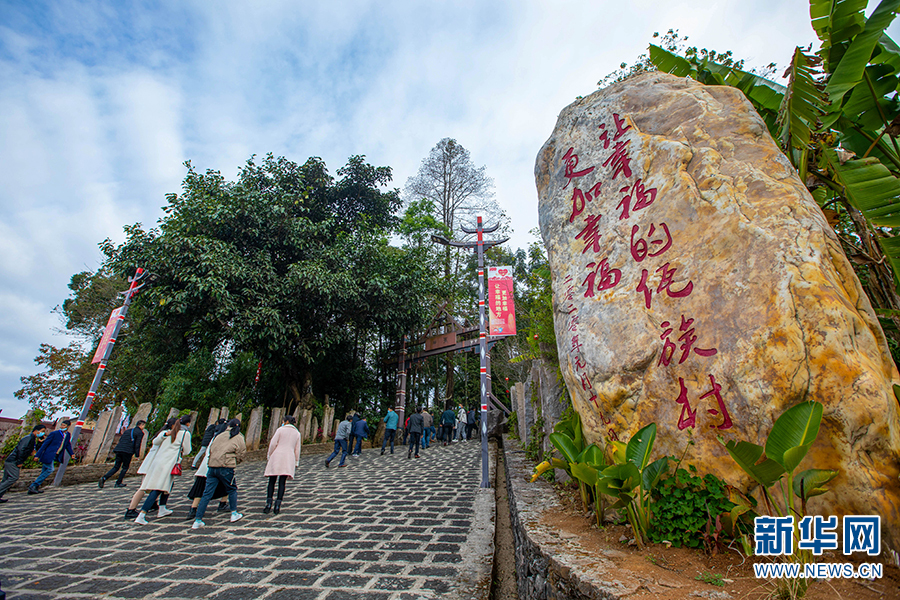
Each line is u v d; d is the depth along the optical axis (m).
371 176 20.64
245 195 14.60
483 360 8.49
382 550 4.52
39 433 8.51
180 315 14.40
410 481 8.70
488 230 9.59
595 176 4.62
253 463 11.88
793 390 2.66
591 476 3.36
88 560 4.29
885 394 2.48
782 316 2.79
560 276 4.78
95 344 19.78
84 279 21.25
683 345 3.31
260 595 3.45
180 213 14.14
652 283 3.69
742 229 3.21
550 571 2.85
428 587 3.55
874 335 2.85
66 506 6.80
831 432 2.53
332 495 7.54
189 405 13.70
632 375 3.62
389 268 17.02
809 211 3.04
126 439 8.78
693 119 3.95
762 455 2.71
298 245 15.35
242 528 5.46
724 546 2.81
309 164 18.19
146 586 3.64
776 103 5.25
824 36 4.41
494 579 3.98
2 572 3.96
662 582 2.39
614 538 3.20
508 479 6.81
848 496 2.44
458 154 28.61
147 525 5.64
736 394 2.91
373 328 18.42
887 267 4.35
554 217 5.07
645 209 3.96
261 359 15.06
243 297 13.73
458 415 19.34
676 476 3.06
